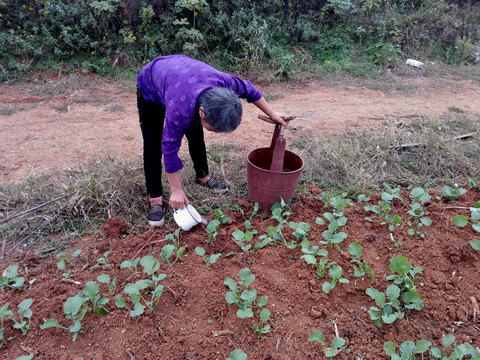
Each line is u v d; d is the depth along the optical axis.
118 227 2.95
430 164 4.02
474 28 9.72
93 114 5.23
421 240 2.84
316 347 2.11
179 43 6.92
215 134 4.73
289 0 8.05
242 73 6.85
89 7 6.78
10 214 3.06
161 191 3.06
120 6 6.76
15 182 3.53
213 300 2.34
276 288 2.44
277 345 2.11
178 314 2.27
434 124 4.88
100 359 2.01
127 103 5.67
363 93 6.46
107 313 2.24
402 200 3.24
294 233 2.78
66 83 6.06
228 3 7.42
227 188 3.50
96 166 3.57
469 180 3.53
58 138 4.48
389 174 3.81
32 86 5.96
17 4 6.64
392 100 6.16
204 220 2.97
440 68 7.99
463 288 2.46
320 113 5.52
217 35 7.02
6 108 5.24
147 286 2.34
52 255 2.72
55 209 3.06
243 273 2.39
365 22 8.38
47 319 2.16
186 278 2.49
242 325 2.22
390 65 7.68
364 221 3.08
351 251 2.54
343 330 2.21
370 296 2.34
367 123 5.15
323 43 7.95
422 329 2.22
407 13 9.20
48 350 2.06
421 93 6.55
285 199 3.10
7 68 6.19
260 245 2.72
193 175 3.63
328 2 8.42
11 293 2.37
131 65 6.69
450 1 10.07
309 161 3.94
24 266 2.61
